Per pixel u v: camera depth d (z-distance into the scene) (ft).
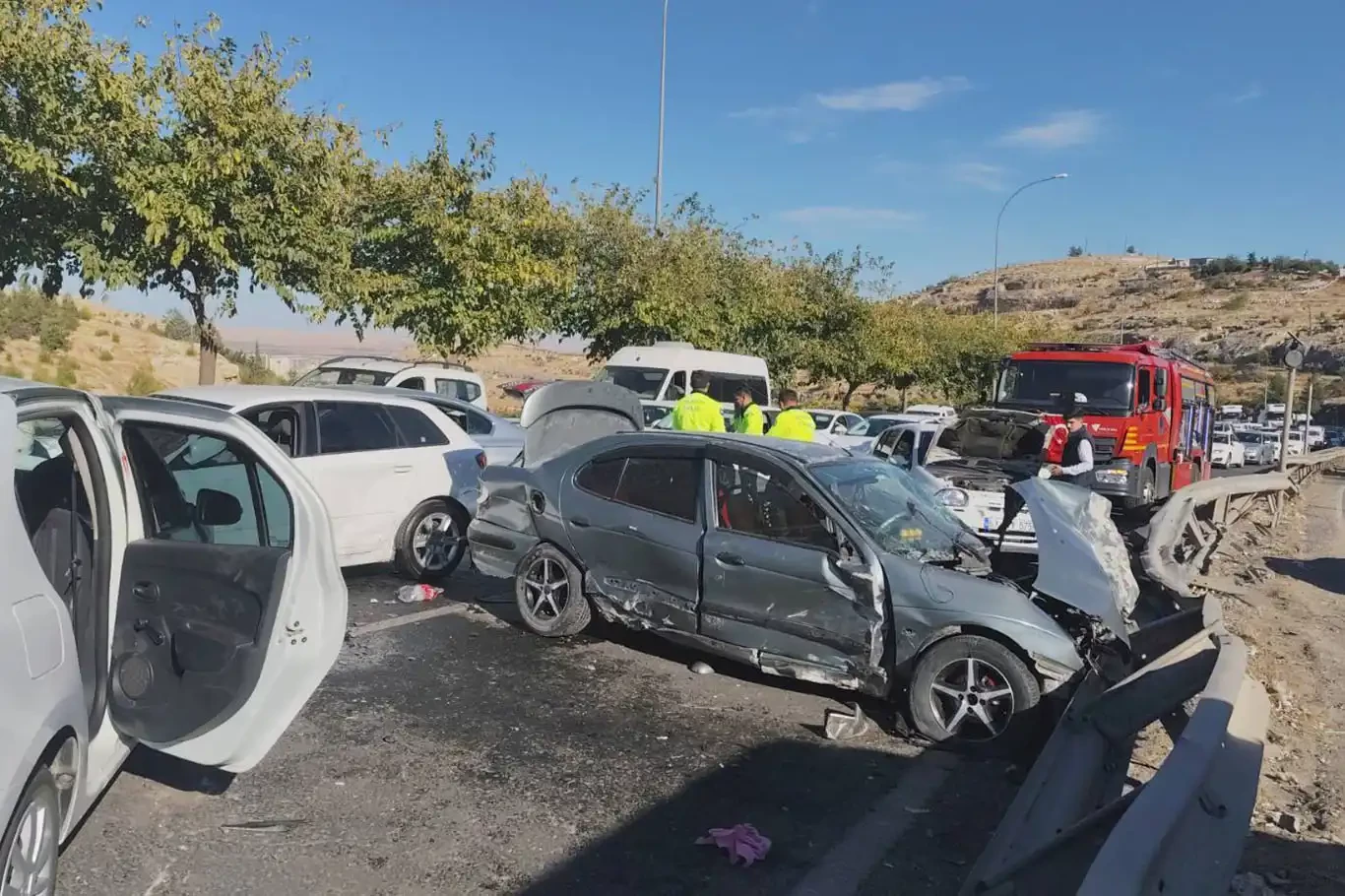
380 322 51.19
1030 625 17.46
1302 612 32.53
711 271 76.59
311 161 42.83
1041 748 17.46
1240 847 10.76
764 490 20.52
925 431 47.29
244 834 13.52
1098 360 51.49
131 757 15.69
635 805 15.10
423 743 17.03
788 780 16.34
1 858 9.28
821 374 106.52
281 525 14.39
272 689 12.21
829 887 13.02
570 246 63.00
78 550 11.95
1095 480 48.03
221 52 41.27
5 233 38.91
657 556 21.39
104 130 37.04
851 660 18.84
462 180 52.90
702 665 21.93
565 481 23.43
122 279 39.81
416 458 28.53
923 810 15.44
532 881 12.73
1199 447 68.49
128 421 12.82
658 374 56.34
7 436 10.08
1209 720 12.73
